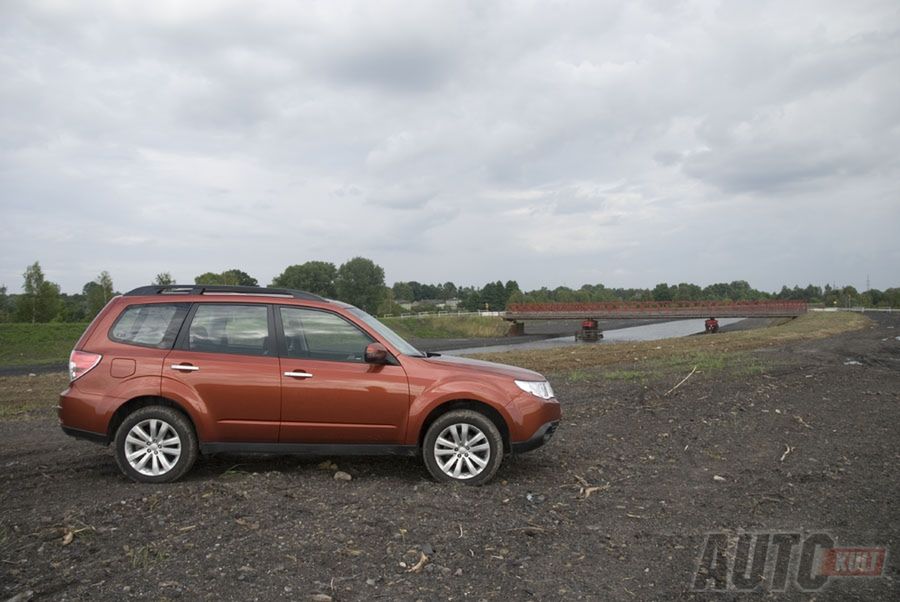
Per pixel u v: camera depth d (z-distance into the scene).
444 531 4.64
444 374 6.22
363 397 6.13
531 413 6.21
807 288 176.62
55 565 3.95
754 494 5.80
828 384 13.04
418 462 7.01
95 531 4.55
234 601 3.50
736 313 71.06
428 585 3.76
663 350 24.70
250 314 6.40
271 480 6.02
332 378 6.15
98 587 3.64
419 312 126.44
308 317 6.43
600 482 6.21
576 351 25.77
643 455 7.38
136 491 5.71
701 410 10.06
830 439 8.17
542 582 3.84
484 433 6.07
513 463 6.96
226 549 4.22
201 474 6.43
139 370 6.13
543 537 4.60
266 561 4.04
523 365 19.95
